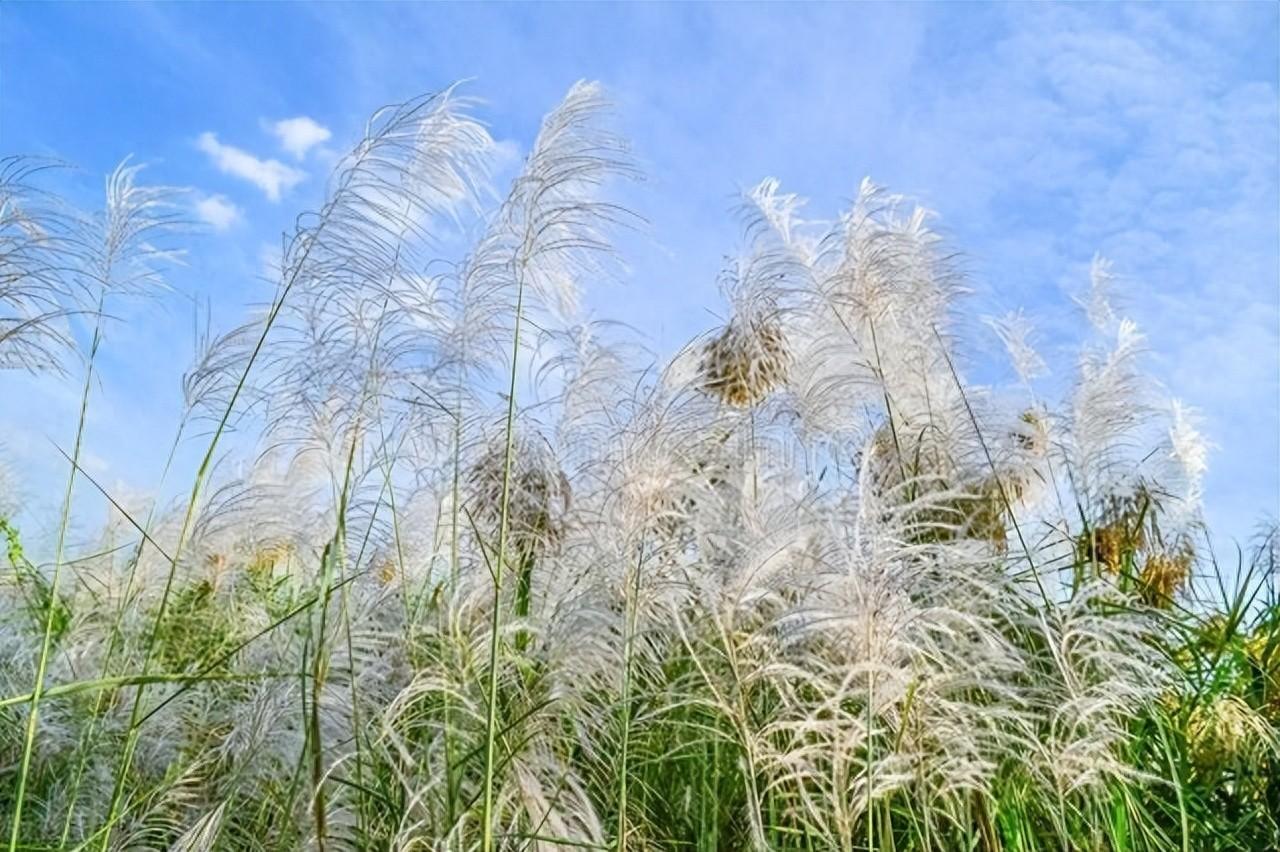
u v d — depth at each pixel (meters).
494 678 2.81
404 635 3.49
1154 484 5.28
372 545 3.90
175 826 3.51
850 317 4.55
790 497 3.69
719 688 3.31
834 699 2.87
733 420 3.95
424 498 4.10
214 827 3.08
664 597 3.26
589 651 3.16
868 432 4.62
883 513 3.28
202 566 4.59
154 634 3.97
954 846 3.24
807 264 4.61
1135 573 5.18
